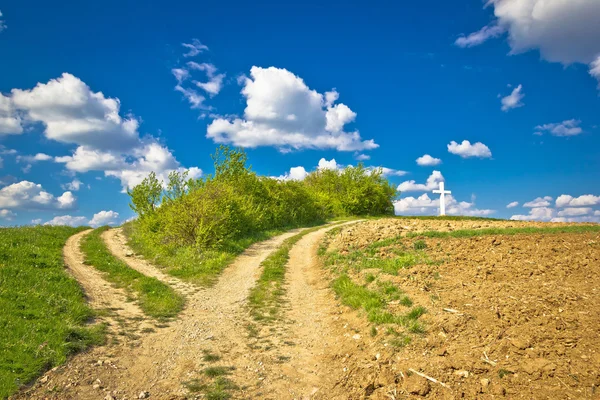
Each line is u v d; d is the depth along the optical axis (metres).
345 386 6.60
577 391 5.12
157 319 10.27
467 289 9.75
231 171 32.59
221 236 20.73
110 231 30.09
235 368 7.43
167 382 6.85
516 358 6.15
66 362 7.24
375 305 9.66
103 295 12.17
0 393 5.95
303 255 19.80
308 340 8.91
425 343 7.30
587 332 6.50
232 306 11.72
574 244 13.62
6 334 7.75
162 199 25.25
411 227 23.95
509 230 17.81
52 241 20.52
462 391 5.68
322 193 47.19
